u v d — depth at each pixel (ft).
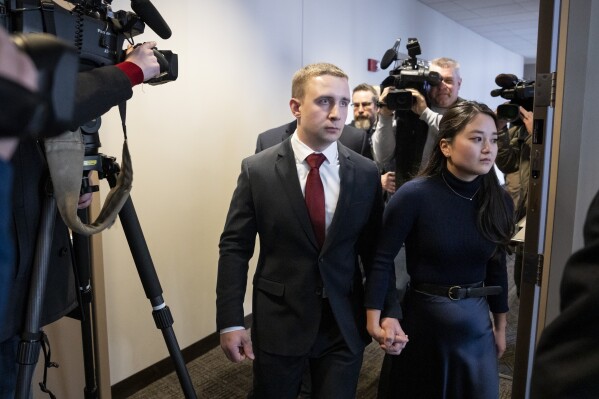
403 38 14.20
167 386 6.88
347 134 6.44
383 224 4.05
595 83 3.17
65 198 2.51
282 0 9.10
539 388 1.34
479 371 3.96
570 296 1.32
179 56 7.00
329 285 3.62
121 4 6.15
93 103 2.39
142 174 6.64
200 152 7.59
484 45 21.22
